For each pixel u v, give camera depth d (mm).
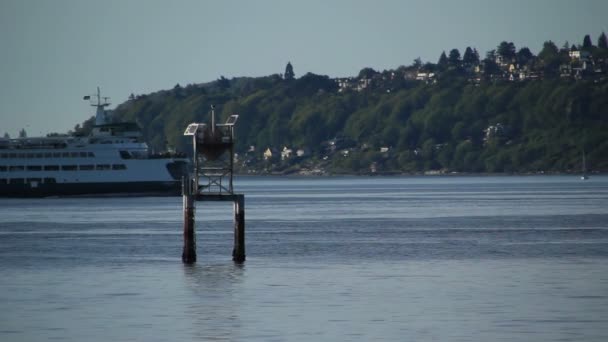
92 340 179500
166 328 188125
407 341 176875
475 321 192875
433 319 194750
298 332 183875
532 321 192500
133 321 194750
